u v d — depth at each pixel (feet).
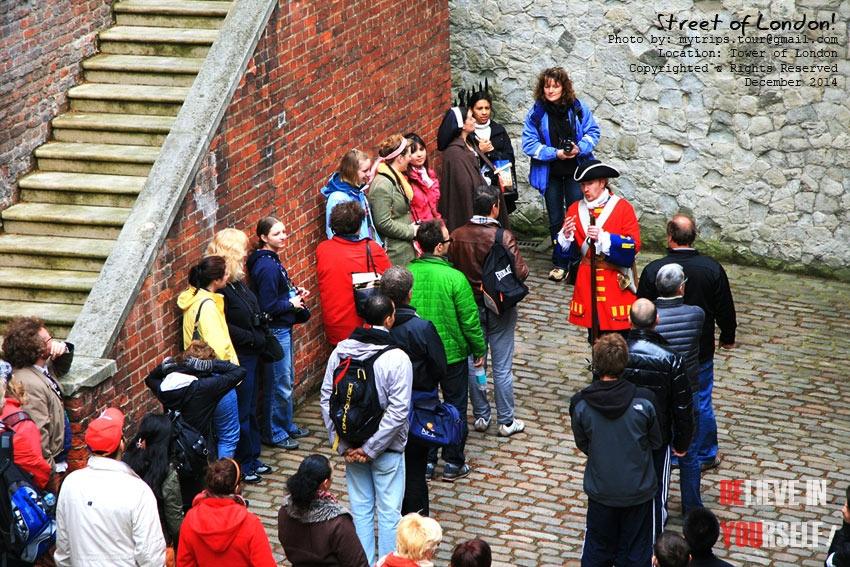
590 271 84.79
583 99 112.68
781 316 101.65
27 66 81.97
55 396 64.08
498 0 113.19
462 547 50.75
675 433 65.87
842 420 85.97
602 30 110.22
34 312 75.92
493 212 80.38
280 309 79.36
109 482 56.49
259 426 82.99
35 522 59.36
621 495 62.59
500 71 115.24
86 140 84.58
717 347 96.17
